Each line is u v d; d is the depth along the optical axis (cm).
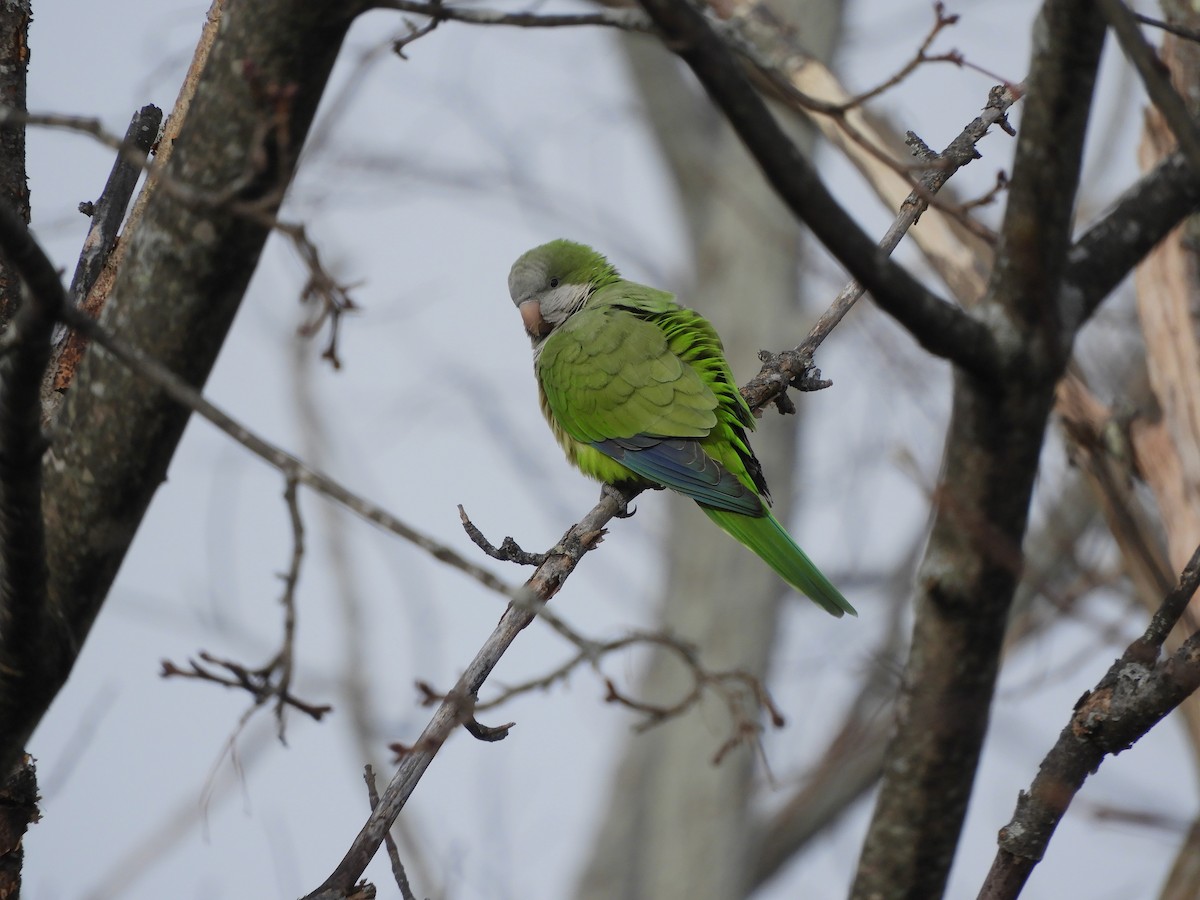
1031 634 1780
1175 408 985
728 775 2309
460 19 536
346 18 558
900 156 1144
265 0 561
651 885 2280
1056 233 509
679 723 2338
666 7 455
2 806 759
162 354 598
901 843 558
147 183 819
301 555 545
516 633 724
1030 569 833
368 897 603
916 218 785
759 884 2350
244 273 597
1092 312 554
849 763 2138
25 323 489
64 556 616
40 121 482
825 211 479
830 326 1079
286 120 537
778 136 469
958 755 542
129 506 622
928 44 598
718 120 2664
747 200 2502
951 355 511
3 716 607
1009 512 535
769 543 1116
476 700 692
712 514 1136
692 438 1156
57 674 609
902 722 553
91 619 636
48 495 616
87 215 838
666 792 2314
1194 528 963
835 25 2264
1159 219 561
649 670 2412
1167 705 584
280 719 614
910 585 2228
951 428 540
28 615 572
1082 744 605
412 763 635
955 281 1098
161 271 593
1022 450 526
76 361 781
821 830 2322
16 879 763
